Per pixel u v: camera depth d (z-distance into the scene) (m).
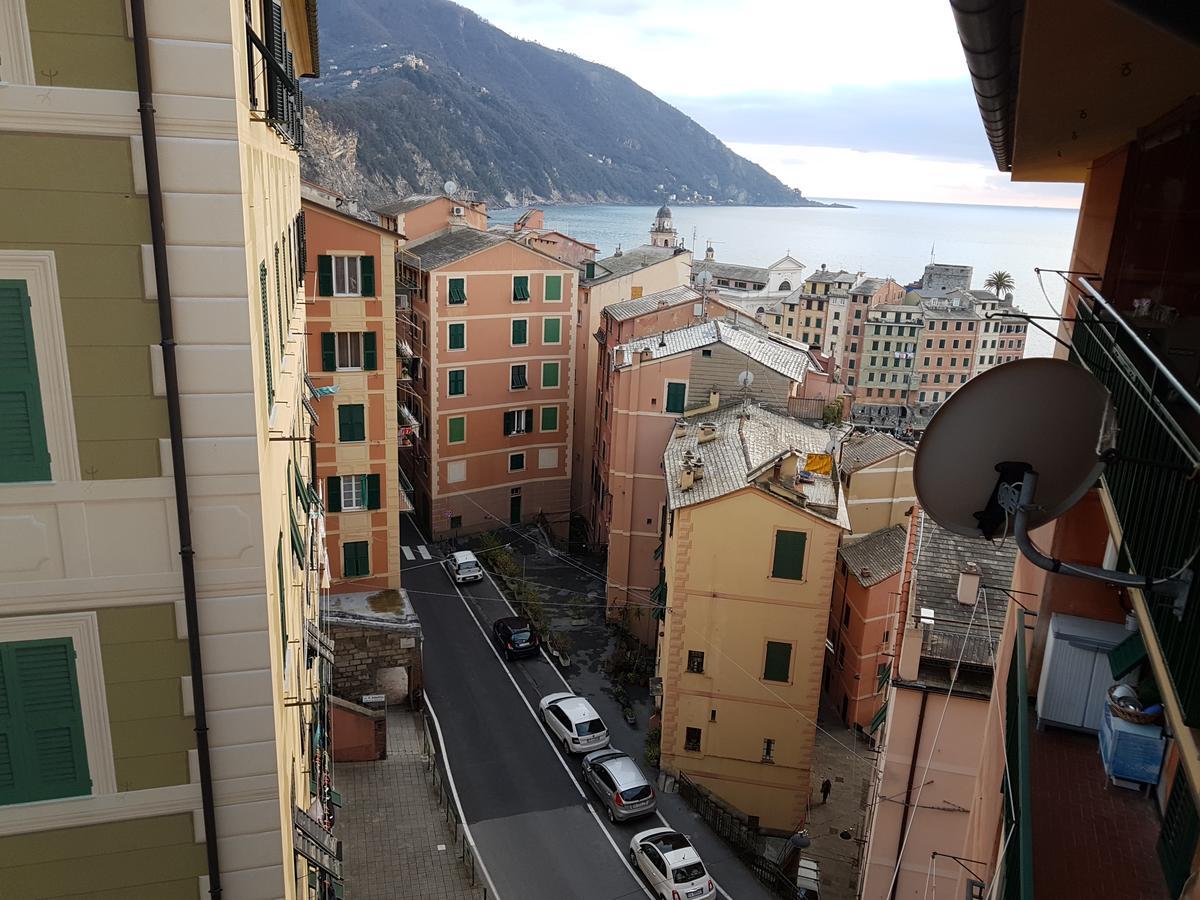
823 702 43.25
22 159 7.19
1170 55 7.01
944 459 6.86
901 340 122.31
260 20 10.79
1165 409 6.44
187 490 8.13
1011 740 11.38
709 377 41.53
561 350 54.81
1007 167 13.52
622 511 43.34
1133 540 7.68
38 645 8.18
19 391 7.62
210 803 8.93
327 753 24.09
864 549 41.12
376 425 36.59
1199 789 5.63
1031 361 6.72
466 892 25.91
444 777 31.78
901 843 22.22
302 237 25.48
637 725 36.84
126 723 8.56
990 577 24.06
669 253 70.25
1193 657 5.90
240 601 8.52
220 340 7.87
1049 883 9.12
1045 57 7.36
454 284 50.44
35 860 8.64
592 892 26.69
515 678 39.47
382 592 37.81
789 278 147.38
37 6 6.96
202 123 7.39
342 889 22.23
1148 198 9.30
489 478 54.72
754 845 29.66
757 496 28.92
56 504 7.91
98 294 7.57
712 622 30.50
